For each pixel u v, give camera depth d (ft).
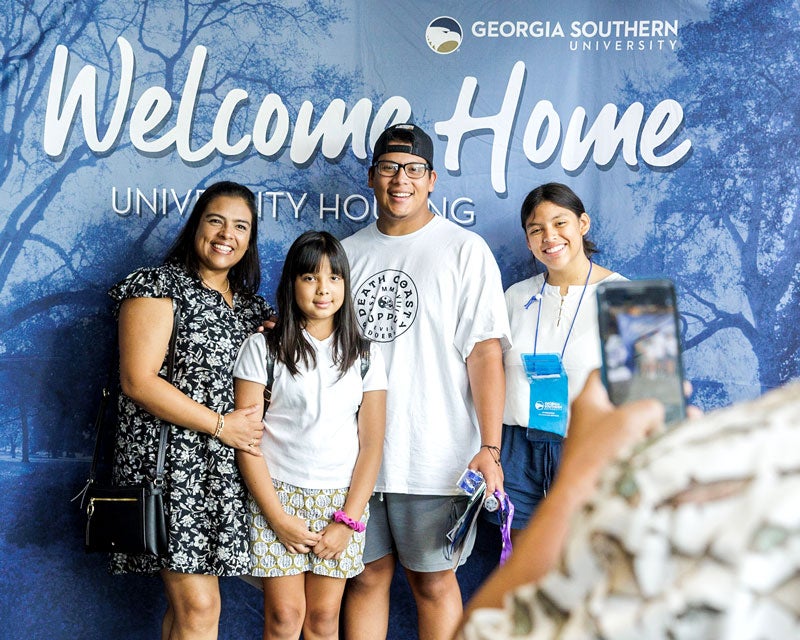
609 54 11.00
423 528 9.97
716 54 10.92
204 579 9.38
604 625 2.19
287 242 11.18
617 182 11.02
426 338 10.07
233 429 9.14
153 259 11.11
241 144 11.11
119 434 9.43
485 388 9.85
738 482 2.14
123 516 9.00
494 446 9.70
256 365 9.43
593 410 2.77
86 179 11.05
